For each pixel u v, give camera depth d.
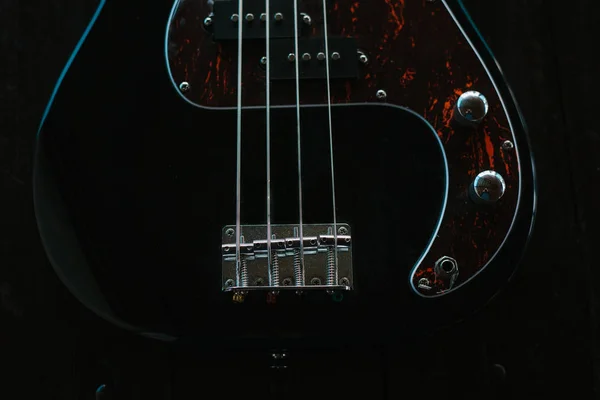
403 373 0.75
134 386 0.74
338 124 0.68
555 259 0.78
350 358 0.75
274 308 0.65
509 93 0.70
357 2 0.71
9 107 0.78
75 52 0.69
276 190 0.67
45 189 0.67
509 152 0.68
